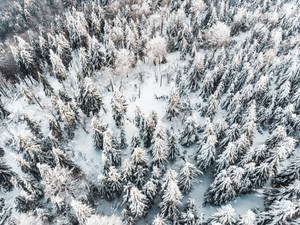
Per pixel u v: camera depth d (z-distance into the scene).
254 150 37.41
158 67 72.19
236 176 34.56
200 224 31.89
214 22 78.00
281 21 78.19
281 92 49.91
